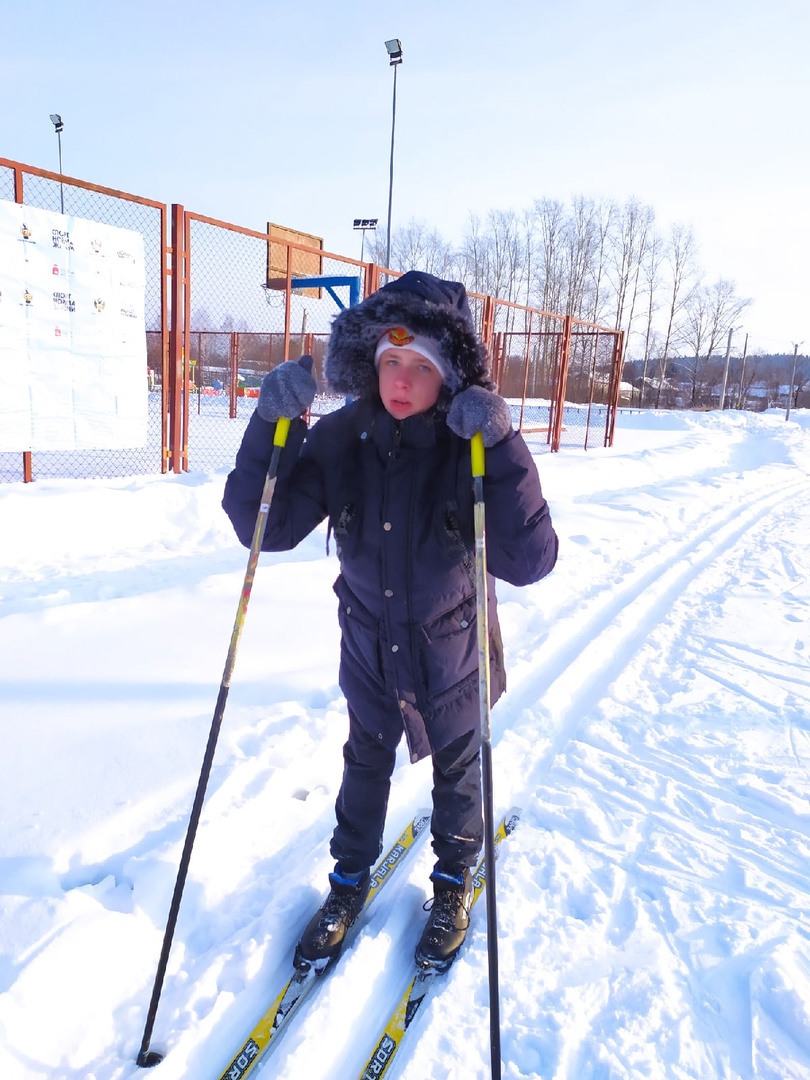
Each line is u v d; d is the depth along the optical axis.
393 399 1.53
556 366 12.23
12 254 4.72
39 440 5.05
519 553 1.54
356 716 1.78
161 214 5.82
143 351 5.66
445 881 1.82
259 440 1.57
